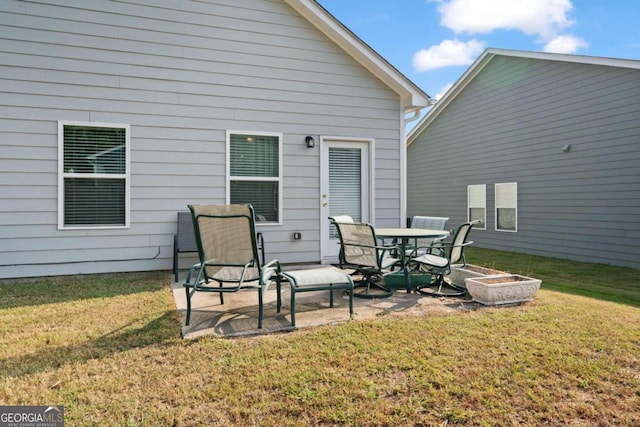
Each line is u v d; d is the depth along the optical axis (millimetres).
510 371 2365
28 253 5066
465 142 11102
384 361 2479
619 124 7191
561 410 1981
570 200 8086
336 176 6590
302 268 5914
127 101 5430
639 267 6855
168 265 5648
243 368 2377
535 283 4020
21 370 2328
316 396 2062
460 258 4672
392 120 6867
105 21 5332
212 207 3340
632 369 2432
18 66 4992
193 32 5730
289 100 6234
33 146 5059
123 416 1881
